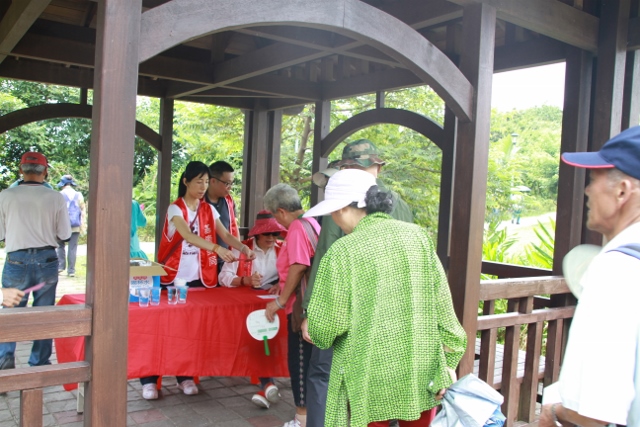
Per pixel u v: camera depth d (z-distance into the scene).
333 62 5.83
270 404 3.62
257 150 6.61
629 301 1.11
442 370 1.90
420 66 2.60
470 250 2.85
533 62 3.94
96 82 1.85
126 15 1.85
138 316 3.01
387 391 1.83
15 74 5.27
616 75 3.44
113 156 1.83
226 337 3.27
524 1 3.03
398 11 3.62
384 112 5.05
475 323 2.88
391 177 10.62
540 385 3.85
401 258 1.85
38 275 3.86
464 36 2.90
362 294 1.83
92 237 1.83
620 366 1.10
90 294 1.85
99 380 1.83
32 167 3.90
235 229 4.30
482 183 2.89
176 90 5.94
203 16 2.01
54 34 4.46
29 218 3.80
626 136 1.24
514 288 3.09
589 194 1.31
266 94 5.61
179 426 3.20
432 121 4.63
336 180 1.99
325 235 2.52
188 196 3.60
